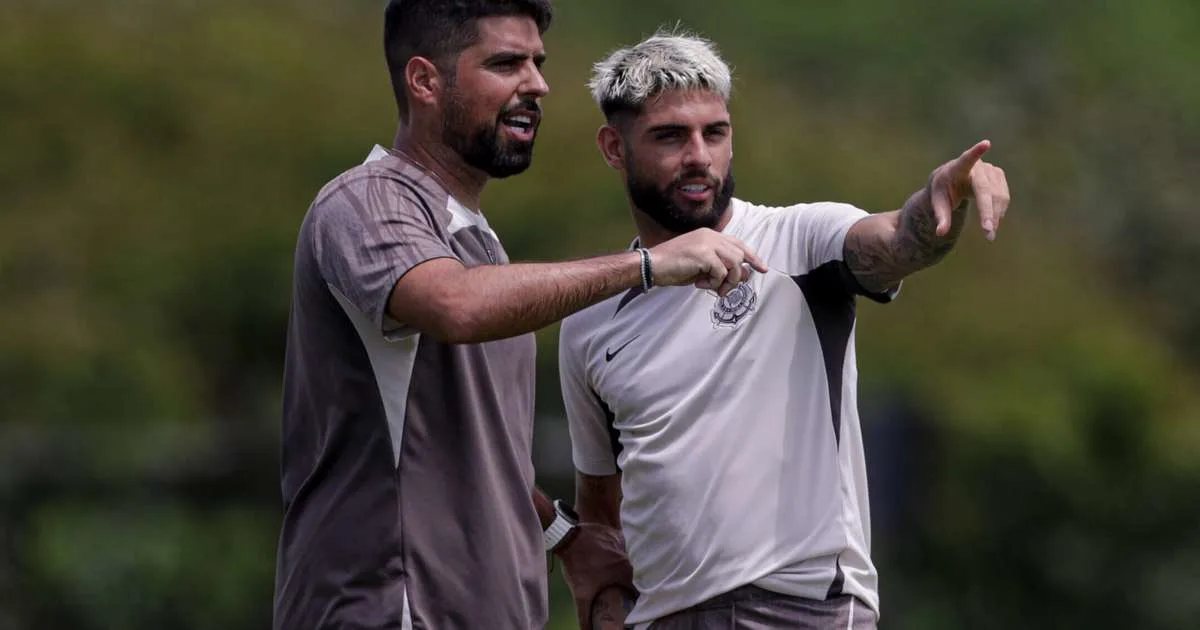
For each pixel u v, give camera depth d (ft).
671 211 57.41
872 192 226.58
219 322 210.79
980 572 193.36
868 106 305.94
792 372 56.59
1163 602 190.80
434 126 51.47
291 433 52.06
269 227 212.64
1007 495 194.29
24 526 180.24
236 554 185.88
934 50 321.73
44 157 220.23
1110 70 306.96
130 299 208.64
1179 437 198.49
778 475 56.29
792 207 57.88
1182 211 264.52
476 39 50.90
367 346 50.08
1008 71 318.24
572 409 61.57
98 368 197.98
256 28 233.55
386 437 50.21
